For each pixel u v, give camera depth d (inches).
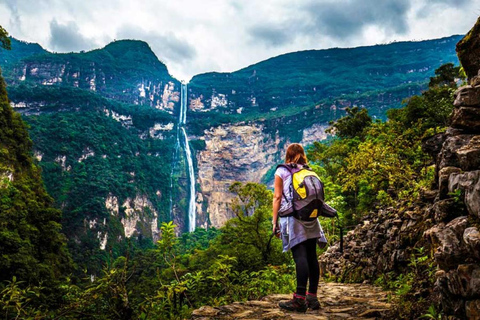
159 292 209.0
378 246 278.4
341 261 372.5
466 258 76.5
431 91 951.0
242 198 934.4
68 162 6550.2
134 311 209.6
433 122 668.1
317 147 1594.5
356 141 1306.6
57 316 191.8
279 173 134.6
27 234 1644.9
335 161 1355.8
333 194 749.9
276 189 133.3
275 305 150.8
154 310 205.2
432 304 109.7
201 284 227.1
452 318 81.0
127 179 7111.2
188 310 195.6
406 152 339.9
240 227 887.1
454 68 1398.9
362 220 422.3
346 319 121.4
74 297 209.0
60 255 1932.8
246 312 137.2
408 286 153.3
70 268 1943.9
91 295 196.7
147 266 1908.2
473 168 83.4
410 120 722.2
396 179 322.7
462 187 84.4
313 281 135.8
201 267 871.7
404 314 117.9
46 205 2384.4
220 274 229.1
